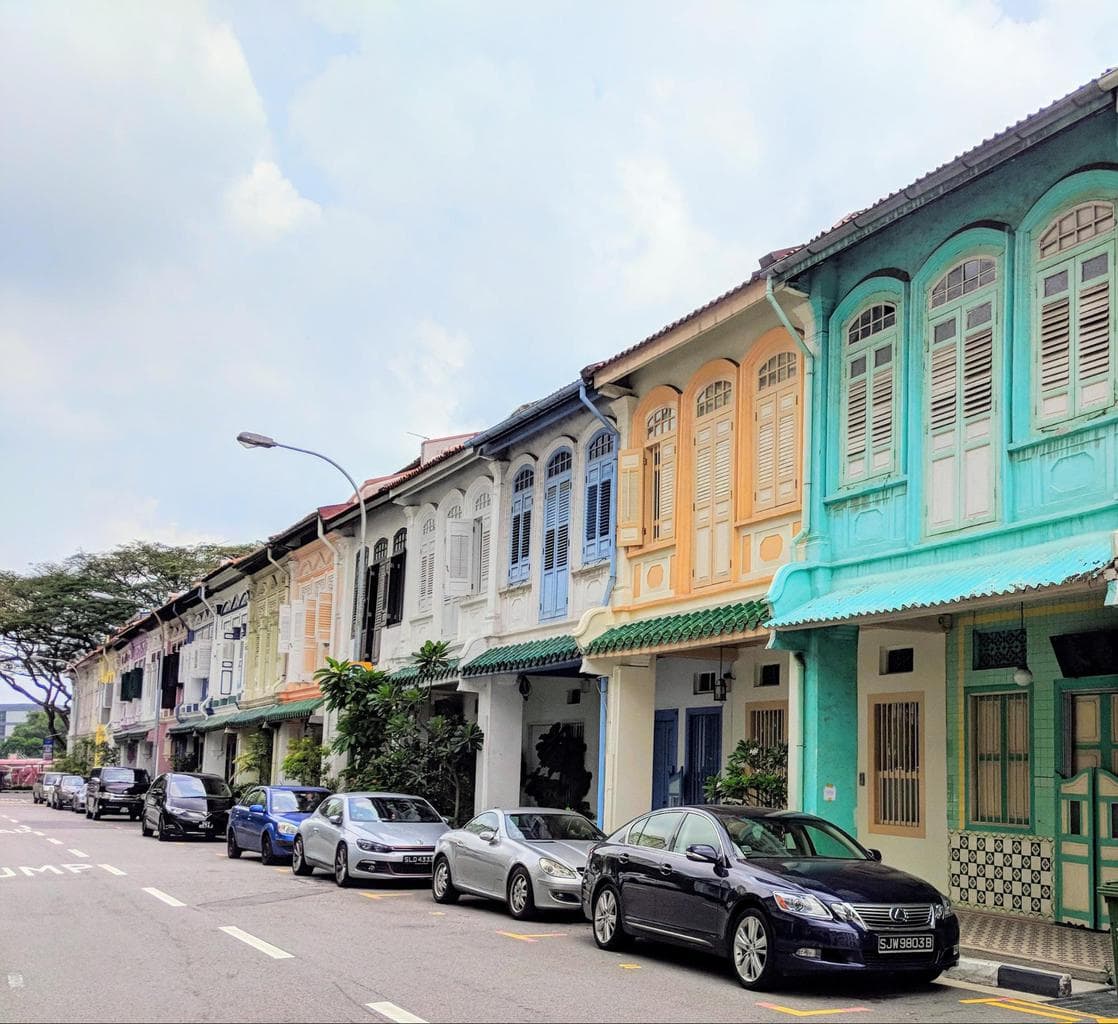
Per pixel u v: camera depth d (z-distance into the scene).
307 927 12.96
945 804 14.33
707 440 16.94
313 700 31.52
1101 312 11.20
